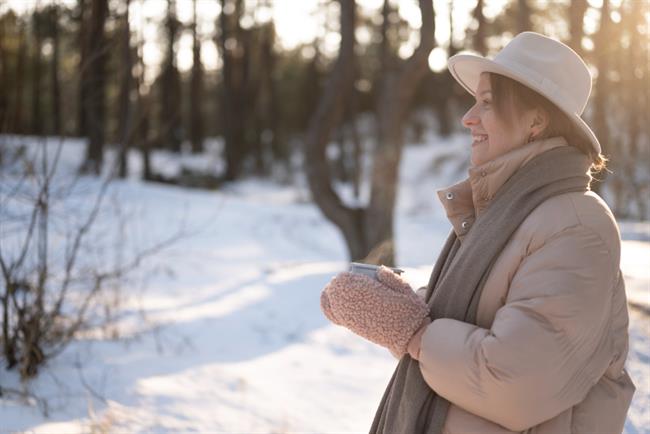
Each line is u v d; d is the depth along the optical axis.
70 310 5.46
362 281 1.55
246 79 36.19
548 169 1.51
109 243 7.90
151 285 8.23
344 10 10.16
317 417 4.29
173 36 28.36
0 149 4.64
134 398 4.34
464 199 1.68
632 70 20.95
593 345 1.42
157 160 31.41
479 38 30.47
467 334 1.44
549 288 1.39
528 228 1.48
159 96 29.86
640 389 3.11
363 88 43.94
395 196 10.15
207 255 11.16
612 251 1.44
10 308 4.88
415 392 1.57
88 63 5.20
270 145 38.56
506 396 1.37
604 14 14.95
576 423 1.49
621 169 19.02
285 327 6.73
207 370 5.09
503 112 1.57
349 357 5.80
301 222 17.45
